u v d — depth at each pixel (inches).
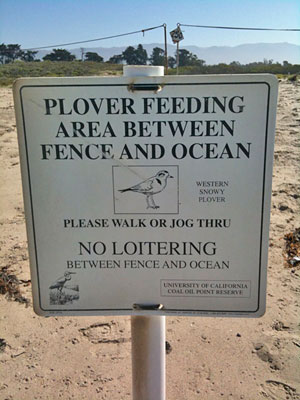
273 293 146.9
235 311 72.1
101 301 72.8
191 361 114.9
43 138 67.4
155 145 66.7
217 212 68.6
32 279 72.6
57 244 71.1
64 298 72.9
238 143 66.2
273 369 112.0
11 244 181.8
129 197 68.7
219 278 71.0
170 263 70.9
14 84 65.7
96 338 125.0
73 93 65.6
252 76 63.9
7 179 270.1
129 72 67.1
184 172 67.4
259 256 70.0
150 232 69.7
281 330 127.3
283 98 561.6
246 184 67.6
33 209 70.1
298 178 263.9
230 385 106.7
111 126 66.4
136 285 71.9
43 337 125.3
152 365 74.9
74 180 68.6
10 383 108.1
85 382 108.4
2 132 386.3
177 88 64.6
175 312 72.6
